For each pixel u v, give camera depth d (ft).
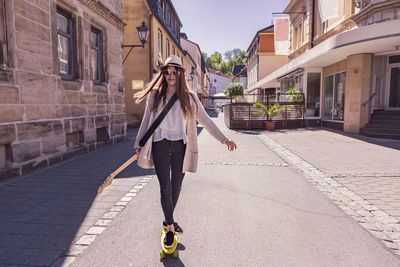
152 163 8.29
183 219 10.32
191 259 7.59
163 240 7.80
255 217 10.54
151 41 50.39
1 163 15.53
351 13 40.27
